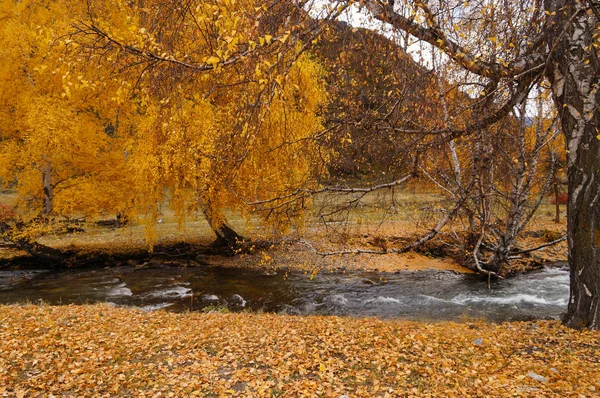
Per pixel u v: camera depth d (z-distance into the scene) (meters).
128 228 23.53
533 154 10.23
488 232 13.79
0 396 4.74
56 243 19.23
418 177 7.48
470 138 6.38
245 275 15.39
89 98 14.43
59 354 6.07
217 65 4.13
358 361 5.78
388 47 5.54
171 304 11.87
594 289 6.48
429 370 5.34
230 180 6.23
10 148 13.93
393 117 5.86
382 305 11.69
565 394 4.41
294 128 9.84
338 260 16.33
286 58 4.99
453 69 6.62
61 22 12.59
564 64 6.30
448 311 10.98
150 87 5.09
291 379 5.24
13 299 12.38
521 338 6.59
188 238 20.20
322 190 6.57
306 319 9.01
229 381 5.21
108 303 11.77
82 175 16.08
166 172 13.40
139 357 6.15
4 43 13.34
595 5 4.89
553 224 22.44
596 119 6.25
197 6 3.96
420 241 6.82
